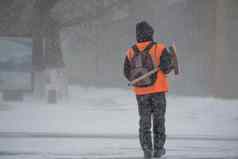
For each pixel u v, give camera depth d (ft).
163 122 53.01
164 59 52.06
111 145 62.69
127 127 84.07
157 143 53.11
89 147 60.90
